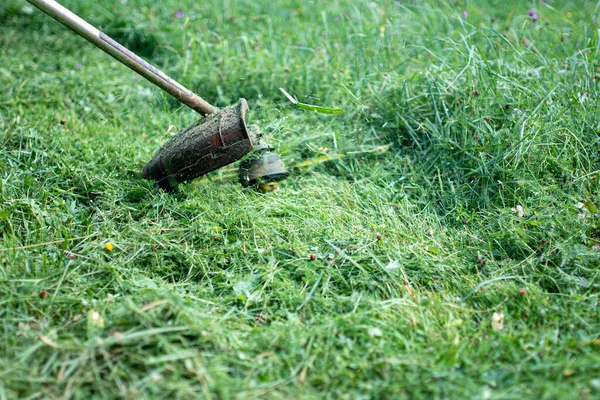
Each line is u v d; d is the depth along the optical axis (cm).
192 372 190
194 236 265
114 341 194
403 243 267
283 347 204
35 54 442
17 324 213
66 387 184
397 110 352
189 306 222
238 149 271
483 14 485
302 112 367
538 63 378
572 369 190
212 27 474
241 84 394
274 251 258
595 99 329
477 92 329
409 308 227
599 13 466
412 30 446
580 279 239
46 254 247
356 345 206
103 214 276
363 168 331
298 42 443
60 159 312
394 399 183
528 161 296
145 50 459
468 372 192
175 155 280
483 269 253
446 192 306
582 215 270
